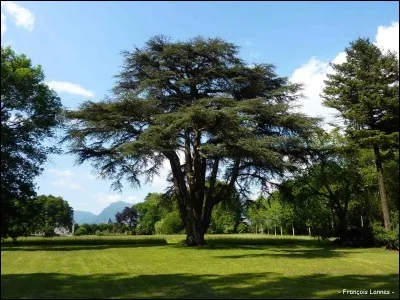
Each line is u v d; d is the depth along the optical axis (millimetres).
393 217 29391
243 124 27047
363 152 36781
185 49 31203
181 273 16766
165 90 32219
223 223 80562
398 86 28203
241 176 34156
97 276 15766
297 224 61219
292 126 29984
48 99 34250
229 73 31891
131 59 31828
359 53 30641
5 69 29031
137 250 30078
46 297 11297
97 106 27938
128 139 29844
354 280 14445
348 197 37781
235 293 12016
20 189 22859
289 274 16156
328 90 31406
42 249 31703
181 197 34281
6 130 25172
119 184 30609
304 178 35781
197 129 27875
